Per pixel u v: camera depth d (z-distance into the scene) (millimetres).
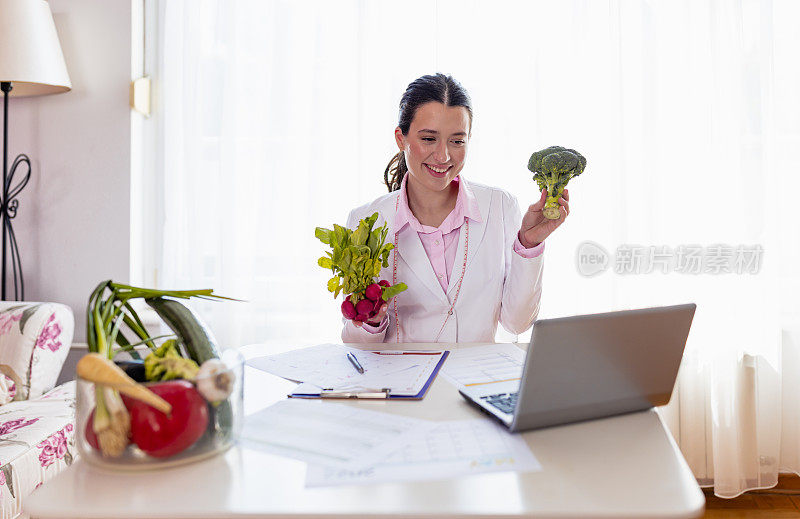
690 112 2404
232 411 774
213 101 2508
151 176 2625
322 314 2533
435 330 1604
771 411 2428
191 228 2512
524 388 790
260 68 2498
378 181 2496
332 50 2492
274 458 757
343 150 2506
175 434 711
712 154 2389
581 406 856
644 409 932
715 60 2365
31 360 2051
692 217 2414
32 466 1574
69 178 2533
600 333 812
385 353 1285
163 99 2586
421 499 649
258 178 2520
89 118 2516
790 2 2420
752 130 2375
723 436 2396
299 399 987
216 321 2502
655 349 874
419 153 1471
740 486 2422
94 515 635
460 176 1613
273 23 2479
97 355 716
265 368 1172
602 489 670
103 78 2506
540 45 2441
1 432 1660
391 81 2475
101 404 706
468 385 1043
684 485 680
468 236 1604
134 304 2521
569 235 2455
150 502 648
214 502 647
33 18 2221
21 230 2555
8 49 2170
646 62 2398
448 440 808
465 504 638
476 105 2457
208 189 2518
